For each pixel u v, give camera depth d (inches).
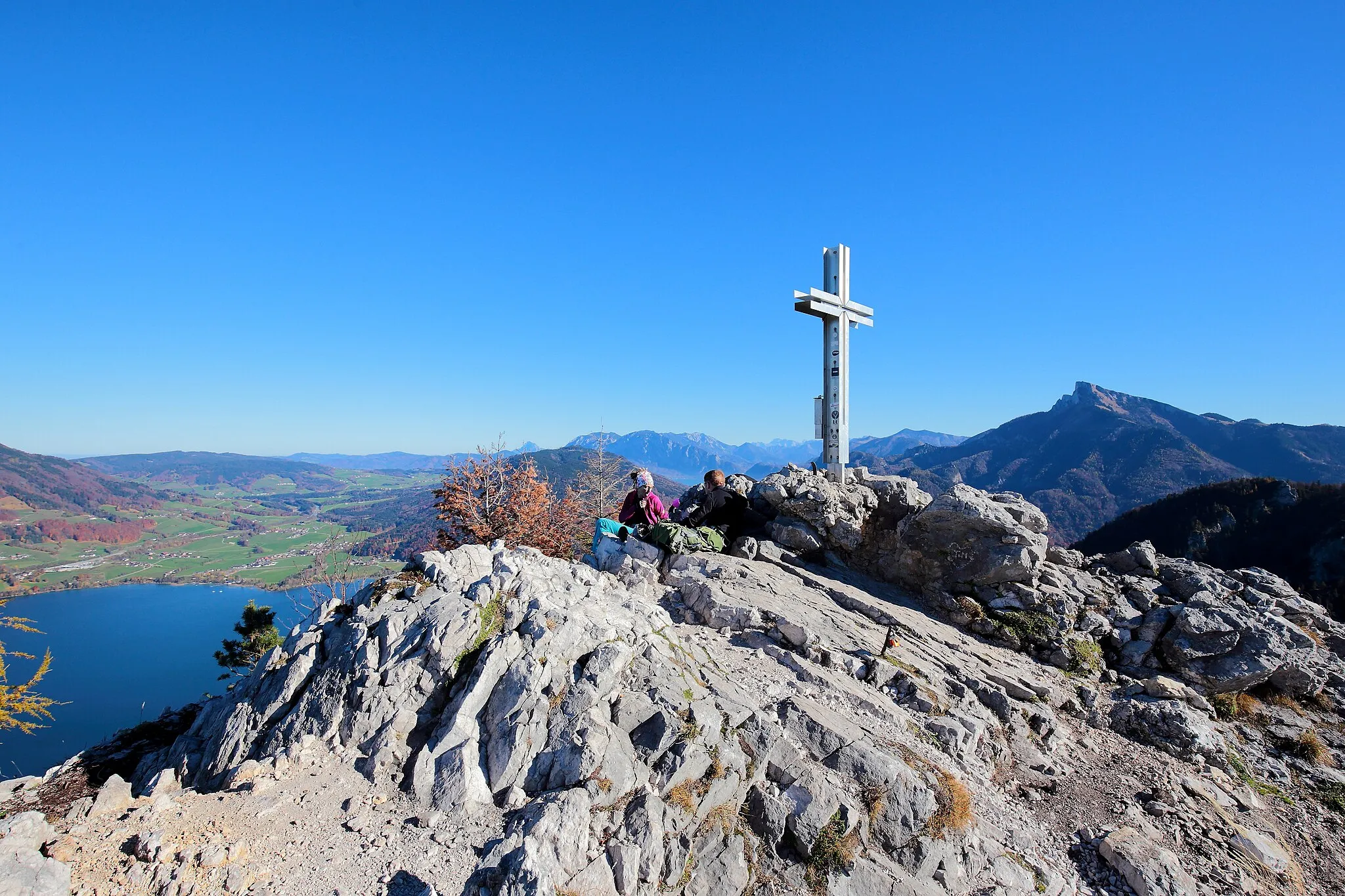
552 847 219.8
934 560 546.6
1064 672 483.5
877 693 369.4
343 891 202.4
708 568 493.4
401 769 262.5
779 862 257.1
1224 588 562.9
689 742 273.3
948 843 276.7
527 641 305.7
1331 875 319.0
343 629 315.3
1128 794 352.5
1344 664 518.9
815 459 661.9
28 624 304.3
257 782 246.1
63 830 216.1
